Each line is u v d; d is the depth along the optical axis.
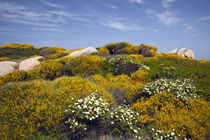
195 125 4.55
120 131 4.14
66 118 4.06
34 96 4.72
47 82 6.32
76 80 6.28
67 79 6.40
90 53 17.86
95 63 11.30
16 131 3.38
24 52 30.92
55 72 11.01
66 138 3.54
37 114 3.85
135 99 6.84
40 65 11.28
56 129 3.72
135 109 5.62
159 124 4.68
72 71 10.62
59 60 12.33
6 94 4.80
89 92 5.48
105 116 4.38
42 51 22.33
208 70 11.87
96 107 4.14
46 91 5.00
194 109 5.50
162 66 12.23
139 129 4.38
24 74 10.34
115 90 7.48
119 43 34.16
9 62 14.64
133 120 4.62
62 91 5.10
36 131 3.60
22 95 4.71
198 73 11.09
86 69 10.63
